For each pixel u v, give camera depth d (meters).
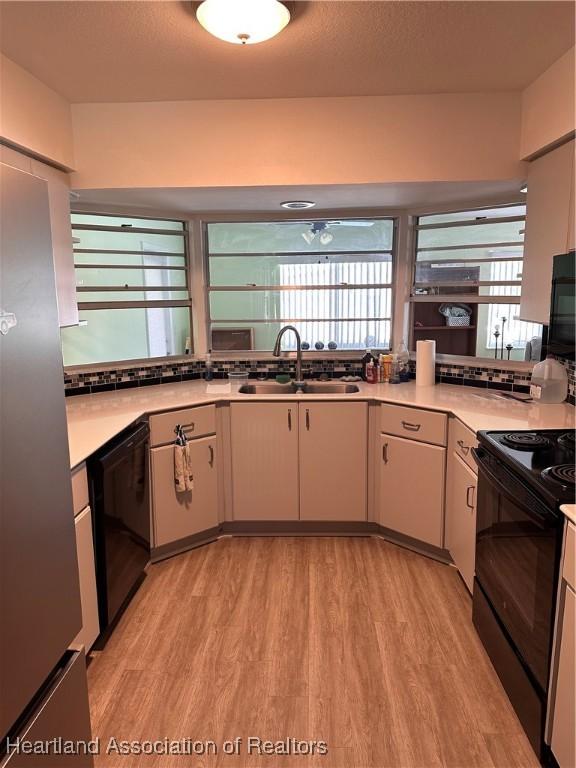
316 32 2.00
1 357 1.04
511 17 1.89
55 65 2.27
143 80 2.47
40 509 1.20
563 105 2.25
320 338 3.79
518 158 2.73
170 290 3.63
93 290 3.28
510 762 1.69
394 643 2.25
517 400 2.94
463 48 2.15
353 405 3.11
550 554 1.56
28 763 1.16
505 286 3.25
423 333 3.70
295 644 2.25
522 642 1.79
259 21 1.79
